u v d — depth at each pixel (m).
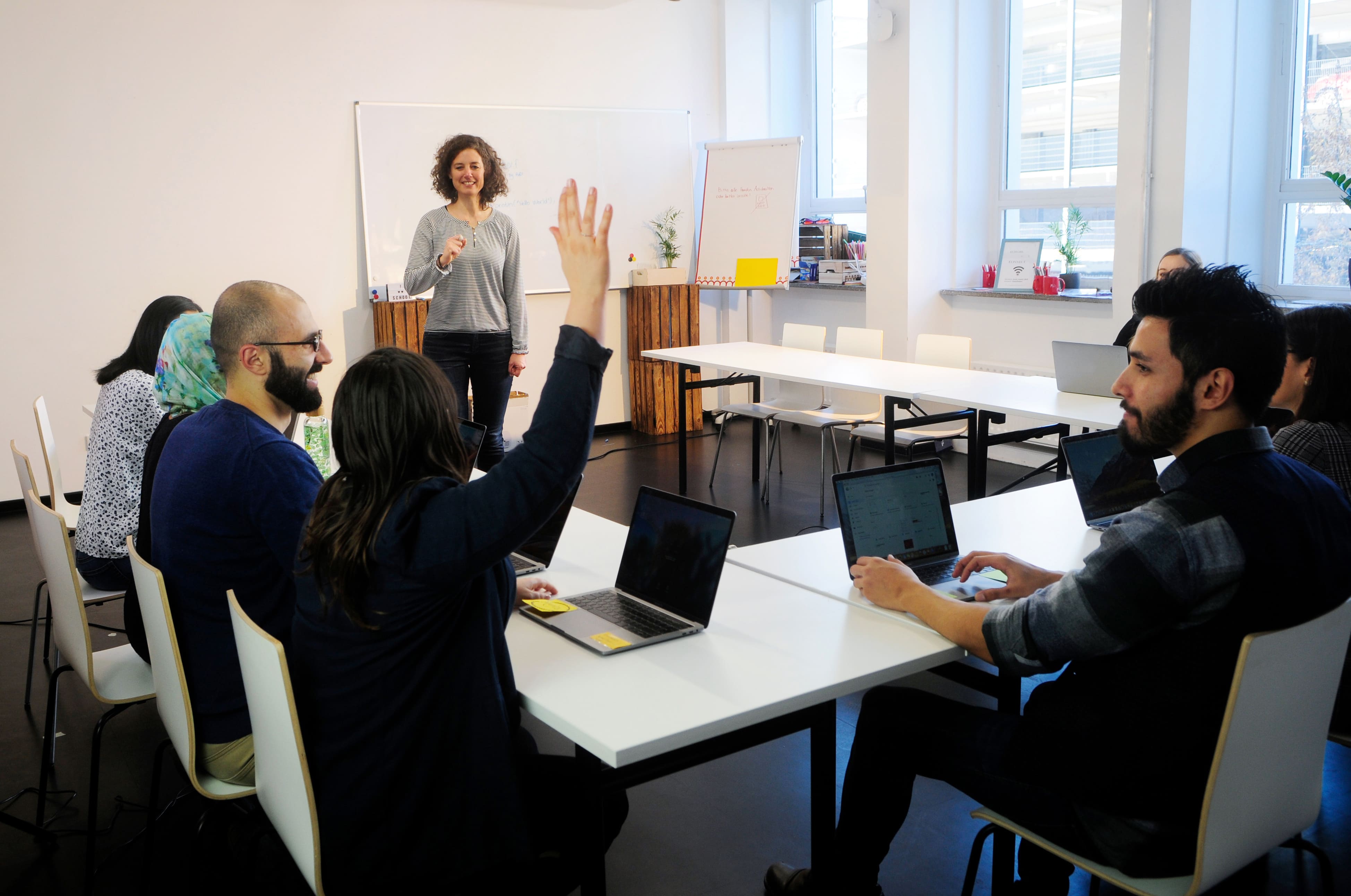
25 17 5.30
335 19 6.05
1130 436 1.49
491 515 1.38
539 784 1.65
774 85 7.64
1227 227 5.04
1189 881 1.45
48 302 5.54
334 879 1.48
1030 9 6.02
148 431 2.68
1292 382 2.09
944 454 6.45
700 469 6.14
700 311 7.62
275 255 6.06
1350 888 2.11
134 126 5.61
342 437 1.42
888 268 6.36
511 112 6.64
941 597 1.78
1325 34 4.79
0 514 5.52
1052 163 6.04
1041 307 5.85
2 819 2.34
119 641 3.63
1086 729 1.45
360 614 1.38
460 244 5.16
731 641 1.76
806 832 2.39
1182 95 4.80
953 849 2.29
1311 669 1.41
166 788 2.63
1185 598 1.35
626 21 7.04
